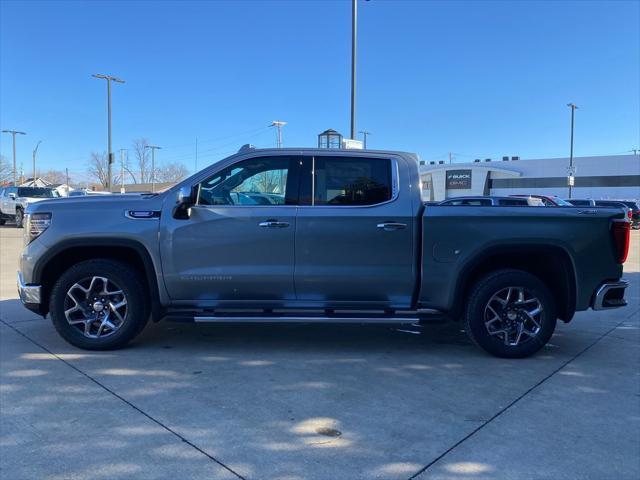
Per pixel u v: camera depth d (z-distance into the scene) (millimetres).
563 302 5352
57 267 5398
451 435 3562
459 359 5266
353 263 5133
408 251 5141
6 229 23844
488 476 3055
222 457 3221
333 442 3434
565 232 5109
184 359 5117
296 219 5105
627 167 51594
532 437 3553
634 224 31844
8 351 5277
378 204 5172
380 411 3938
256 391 4301
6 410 3855
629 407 4086
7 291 8641
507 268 5309
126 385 4387
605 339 6133
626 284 5262
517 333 5254
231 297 5242
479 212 5117
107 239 5113
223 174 5254
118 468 3072
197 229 5109
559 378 4734
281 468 3104
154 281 5191
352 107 16969
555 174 55438
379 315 5223
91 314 5301
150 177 70938
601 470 3143
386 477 3027
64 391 4238
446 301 5195
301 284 5168
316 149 5281
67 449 3287
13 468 3057
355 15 16625
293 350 5488
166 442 3398
